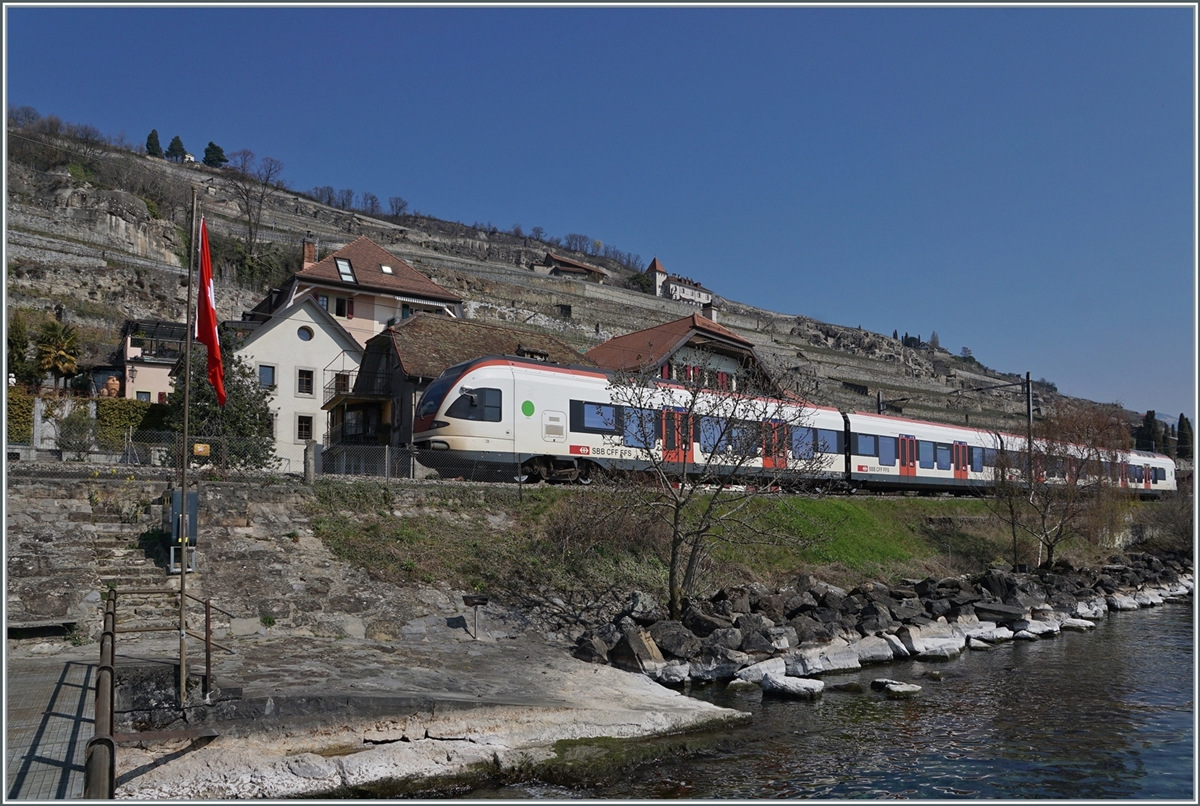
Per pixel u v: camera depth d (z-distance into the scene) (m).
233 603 14.40
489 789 9.62
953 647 19.42
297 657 12.68
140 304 54.84
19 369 41.44
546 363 24.67
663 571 20.78
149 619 13.45
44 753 8.26
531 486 22.19
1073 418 36.66
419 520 19.25
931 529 31.59
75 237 56.66
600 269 117.38
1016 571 29.69
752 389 20.62
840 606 20.50
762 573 23.14
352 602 15.41
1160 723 13.63
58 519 15.14
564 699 12.27
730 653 15.77
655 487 20.12
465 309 66.38
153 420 31.41
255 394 29.20
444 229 127.12
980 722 13.51
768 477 22.50
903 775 10.83
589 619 17.48
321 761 9.43
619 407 23.42
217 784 8.84
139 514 15.97
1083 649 20.50
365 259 45.31
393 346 30.77
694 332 33.84
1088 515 35.28
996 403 95.38
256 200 89.69
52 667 11.27
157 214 67.69
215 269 66.25
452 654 14.23
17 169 58.78
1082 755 11.88
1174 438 78.50
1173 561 38.62
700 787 10.06
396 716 10.62
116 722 9.34
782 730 12.59
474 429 22.69
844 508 29.38
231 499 17.02
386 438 32.03
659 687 14.06
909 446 35.03
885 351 111.62
